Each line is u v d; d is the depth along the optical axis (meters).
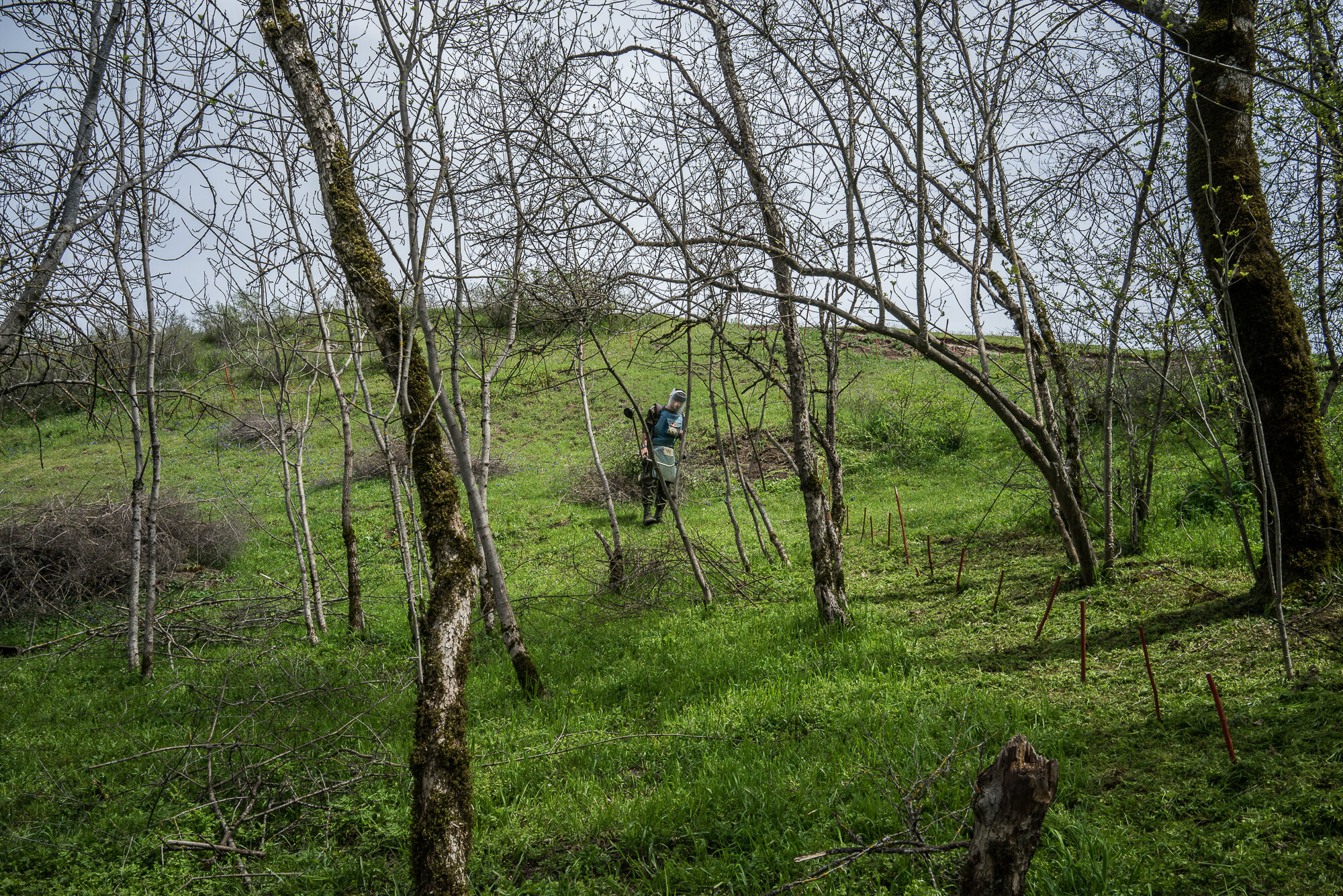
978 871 2.75
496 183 6.49
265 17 5.39
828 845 3.97
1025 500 11.67
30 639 10.41
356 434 22.28
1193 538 8.03
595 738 5.74
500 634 8.78
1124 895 3.30
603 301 5.73
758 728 5.51
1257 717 4.49
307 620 9.58
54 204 5.97
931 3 6.43
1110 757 4.45
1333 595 5.59
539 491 17.36
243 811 5.19
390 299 5.16
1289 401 5.91
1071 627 6.56
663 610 9.29
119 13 5.78
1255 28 6.43
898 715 5.31
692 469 17.12
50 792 5.57
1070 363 9.36
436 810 4.06
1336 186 7.04
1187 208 6.59
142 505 12.58
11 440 23.25
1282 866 3.33
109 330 7.54
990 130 6.46
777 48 6.28
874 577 9.44
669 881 3.98
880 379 20.03
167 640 9.55
